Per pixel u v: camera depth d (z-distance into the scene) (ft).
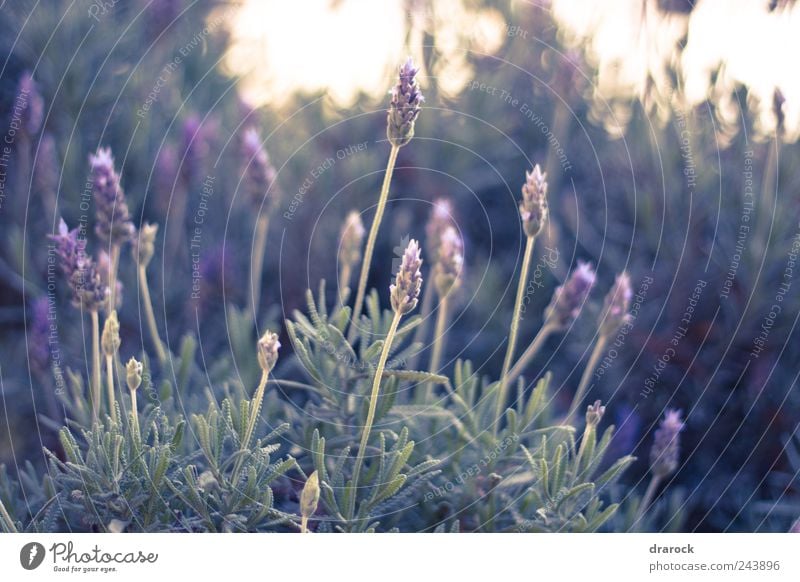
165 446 3.71
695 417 4.32
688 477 4.27
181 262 4.54
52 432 4.12
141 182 4.53
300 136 4.74
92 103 4.58
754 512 4.21
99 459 3.76
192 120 4.41
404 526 3.88
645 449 4.28
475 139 4.71
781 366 4.33
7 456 4.11
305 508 3.68
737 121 4.58
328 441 3.84
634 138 4.64
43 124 4.46
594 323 4.42
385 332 3.90
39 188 4.46
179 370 4.00
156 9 4.66
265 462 3.75
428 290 4.15
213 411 3.77
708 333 4.29
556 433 3.94
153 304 4.41
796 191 4.47
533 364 4.44
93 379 3.91
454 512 3.86
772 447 4.28
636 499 4.00
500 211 4.68
